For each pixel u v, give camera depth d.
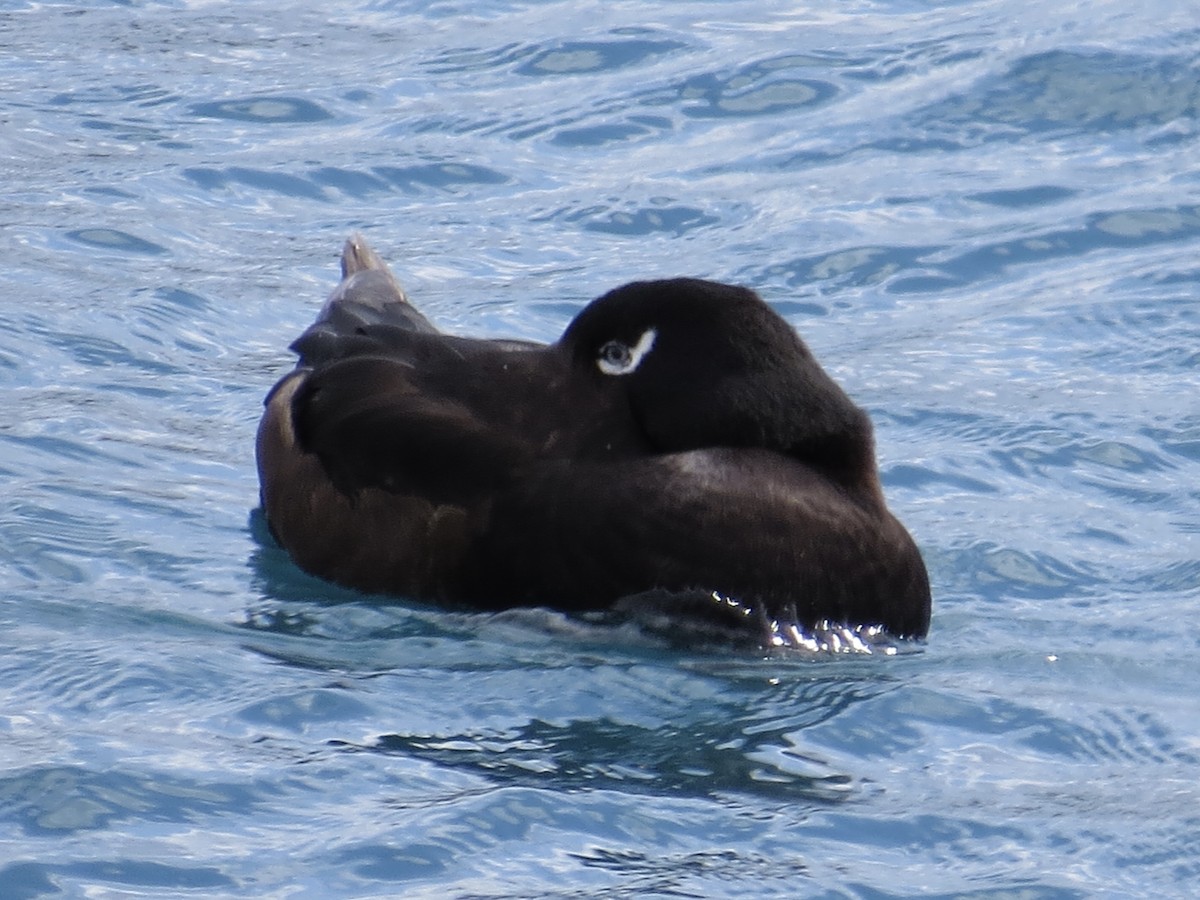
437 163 28.39
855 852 13.46
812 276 25.59
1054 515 19.86
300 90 30.45
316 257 25.81
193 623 16.66
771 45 31.78
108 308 23.83
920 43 31.61
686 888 12.86
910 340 24.03
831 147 28.77
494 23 33.19
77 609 16.70
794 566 16.61
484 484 17.05
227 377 22.55
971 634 17.33
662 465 16.80
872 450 17.36
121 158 28.09
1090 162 28.36
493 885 12.80
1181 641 17.16
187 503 19.39
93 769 13.87
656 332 17.05
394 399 17.81
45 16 33.38
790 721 15.38
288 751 14.38
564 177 28.09
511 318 24.25
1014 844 13.62
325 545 17.91
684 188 27.72
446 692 15.52
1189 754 15.01
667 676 15.98
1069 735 15.30
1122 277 25.50
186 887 12.61
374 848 13.11
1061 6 32.72
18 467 19.69
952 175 28.05
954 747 15.07
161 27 33.00
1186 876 13.27
